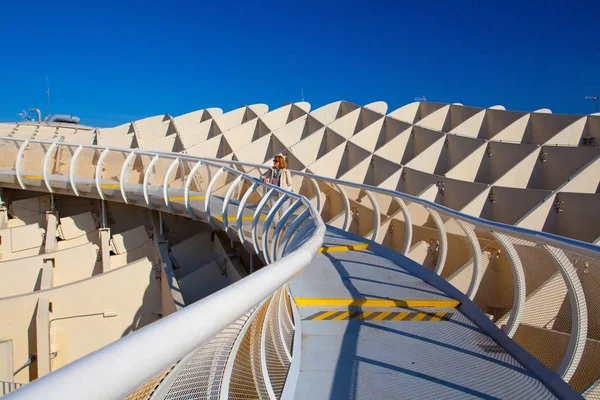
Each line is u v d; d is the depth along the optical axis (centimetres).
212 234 1539
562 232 1304
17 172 1641
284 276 218
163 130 2528
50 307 1073
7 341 877
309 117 2447
